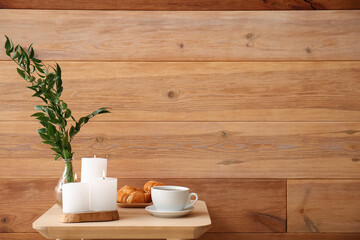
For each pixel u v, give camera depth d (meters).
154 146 1.19
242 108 1.20
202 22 1.20
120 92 1.19
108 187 0.92
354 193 1.19
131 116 1.19
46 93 1.00
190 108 1.20
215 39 1.20
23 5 1.19
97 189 0.91
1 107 1.18
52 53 1.19
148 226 0.85
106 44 1.20
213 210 1.19
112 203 0.92
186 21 1.20
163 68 1.20
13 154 1.18
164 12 1.20
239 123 1.20
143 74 1.20
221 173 1.19
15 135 1.18
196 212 1.00
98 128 1.19
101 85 1.19
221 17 1.21
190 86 1.20
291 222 1.19
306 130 1.20
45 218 0.92
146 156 1.19
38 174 1.18
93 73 1.19
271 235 1.19
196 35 1.20
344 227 1.18
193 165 1.19
